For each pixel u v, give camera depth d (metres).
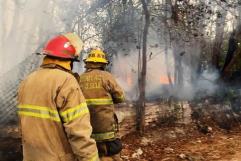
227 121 8.48
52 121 2.35
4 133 5.02
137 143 6.63
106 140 4.06
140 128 6.98
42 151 2.38
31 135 2.39
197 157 6.02
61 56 2.46
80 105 2.33
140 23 7.96
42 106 2.36
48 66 2.47
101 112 4.03
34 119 2.38
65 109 2.31
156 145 6.67
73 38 2.55
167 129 7.45
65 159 2.38
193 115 8.23
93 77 4.07
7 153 4.80
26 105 2.43
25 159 2.47
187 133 7.52
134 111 7.15
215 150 6.53
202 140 7.20
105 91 4.05
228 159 6.00
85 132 2.29
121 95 4.12
